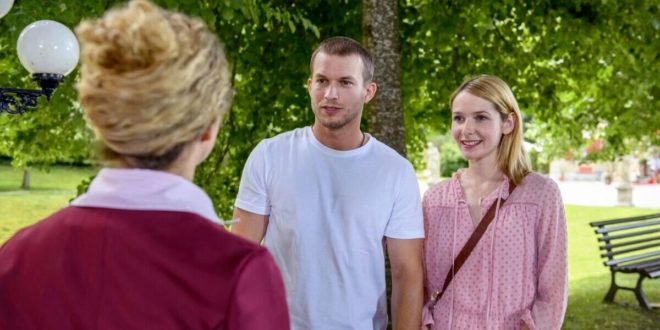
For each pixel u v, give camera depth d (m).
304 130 2.25
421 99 6.41
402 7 5.75
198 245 0.96
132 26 0.95
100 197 0.99
